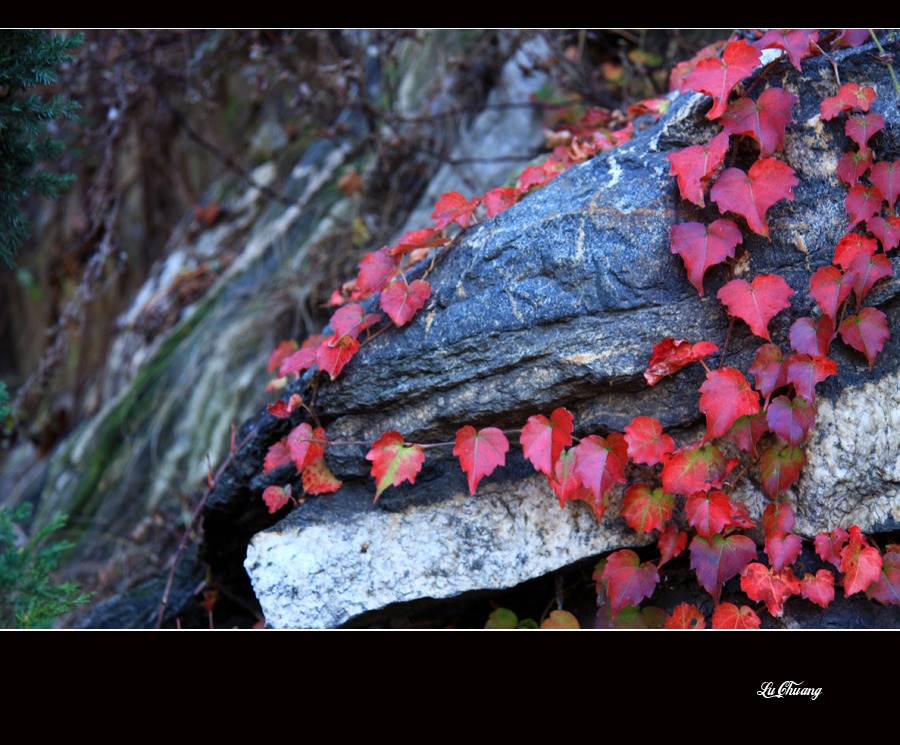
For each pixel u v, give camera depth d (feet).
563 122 5.96
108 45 6.34
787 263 4.37
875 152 4.38
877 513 4.34
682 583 4.50
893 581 4.30
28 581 4.96
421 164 6.71
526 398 4.42
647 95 5.71
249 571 4.60
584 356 4.36
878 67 4.44
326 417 4.67
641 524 4.35
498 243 4.51
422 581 4.52
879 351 4.31
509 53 6.17
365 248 6.52
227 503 4.97
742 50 4.32
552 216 4.47
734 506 4.35
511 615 4.61
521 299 4.44
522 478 4.51
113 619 5.47
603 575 4.38
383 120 6.29
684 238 4.30
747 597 4.42
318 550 4.59
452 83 6.50
